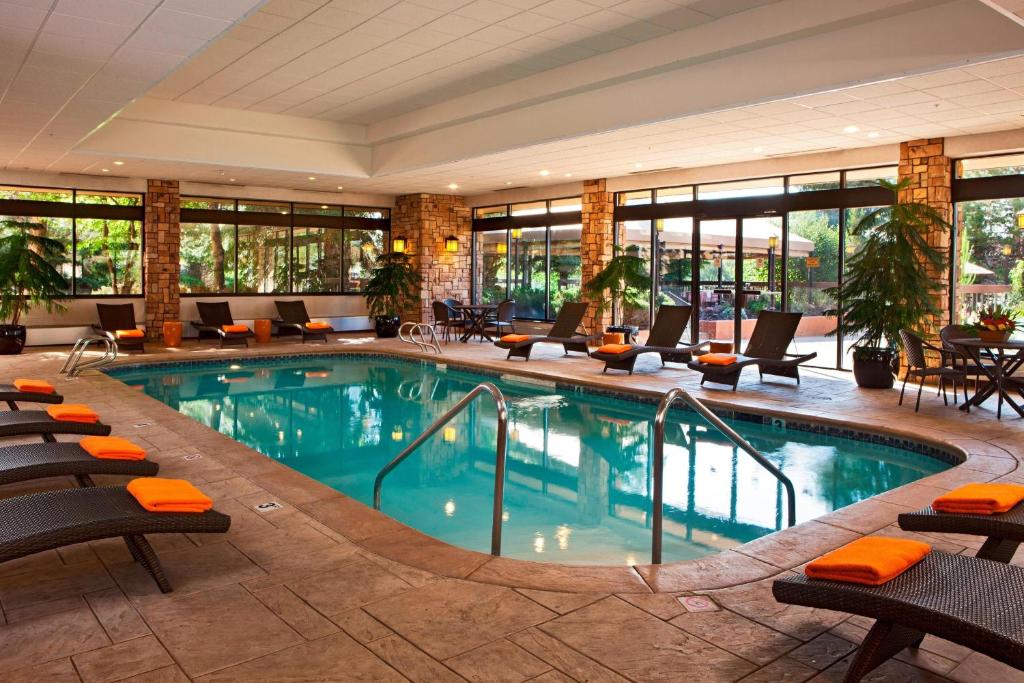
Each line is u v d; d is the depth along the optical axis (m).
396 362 12.77
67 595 3.07
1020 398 8.48
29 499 3.16
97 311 14.07
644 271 13.27
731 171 12.06
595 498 5.47
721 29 7.32
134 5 5.07
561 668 2.50
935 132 9.21
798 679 2.44
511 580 3.25
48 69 6.61
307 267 16.69
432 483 5.86
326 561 3.47
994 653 1.99
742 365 9.09
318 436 7.41
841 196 10.99
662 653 2.61
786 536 3.88
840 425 7.26
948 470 5.39
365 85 10.12
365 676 2.44
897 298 8.98
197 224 15.31
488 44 8.20
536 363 11.47
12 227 12.88
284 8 7.17
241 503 4.37
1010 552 3.12
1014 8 4.50
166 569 3.36
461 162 11.82
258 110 11.91
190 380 10.61
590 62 8.70
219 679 2.41
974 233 9.68
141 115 11.21
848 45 6.56
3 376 9.47
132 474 4.09
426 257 16.67
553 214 15.50
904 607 2.16
